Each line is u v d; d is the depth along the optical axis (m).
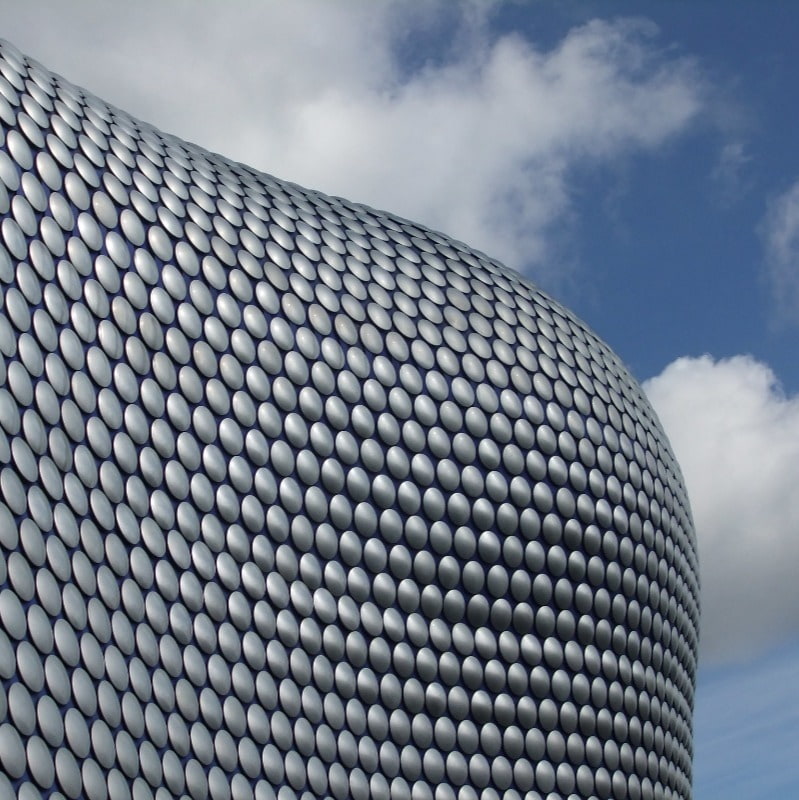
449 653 43.44
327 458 42.78
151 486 35.31
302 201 50.03
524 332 51.09
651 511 51.75
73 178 37.88
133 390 36.06
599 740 46.38
